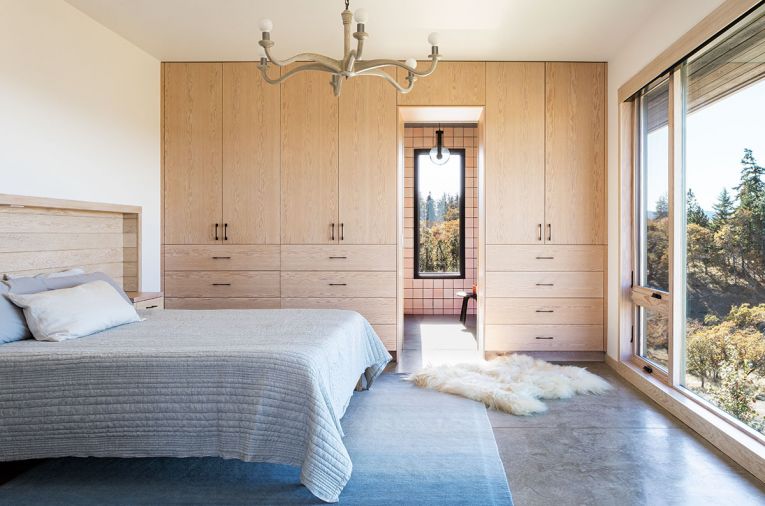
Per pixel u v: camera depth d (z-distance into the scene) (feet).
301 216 13.89
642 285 12.18
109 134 11.74
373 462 7.56
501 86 13.67
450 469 7.33
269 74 13.89
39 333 7.77
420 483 6.91
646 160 12.01
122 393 6.54
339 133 13.80
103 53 11.52
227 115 13.88
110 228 12.20
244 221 13.94
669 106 10.19
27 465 7.52
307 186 13.88
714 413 8.66
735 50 8.10
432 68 7.55
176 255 14.01
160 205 13.97
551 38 12.18
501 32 11.86
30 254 9.62
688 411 9.04
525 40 12.33
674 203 10.03
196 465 7.51
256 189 13.91
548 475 7.19
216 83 13.87
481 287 14.24
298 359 6.57
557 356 13.79
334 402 7.39
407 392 11.13
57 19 10.07
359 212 13.83
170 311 10.58
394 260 13.82
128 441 6.50
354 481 6.97
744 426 7.88
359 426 9.05
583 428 9.00
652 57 10.84
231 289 13.98
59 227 10.41
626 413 9.76
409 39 12.30
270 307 13.96
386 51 13.07
